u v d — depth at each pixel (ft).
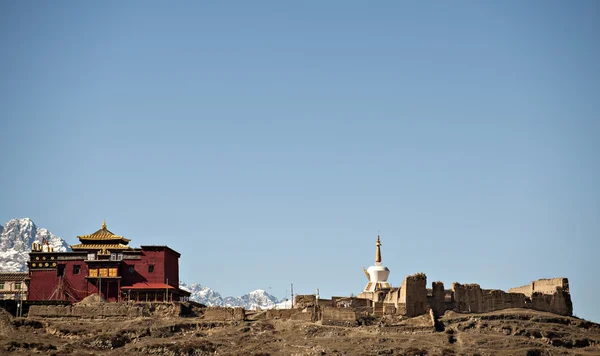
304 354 643.86
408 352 645.51
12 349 640.58
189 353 650.84
